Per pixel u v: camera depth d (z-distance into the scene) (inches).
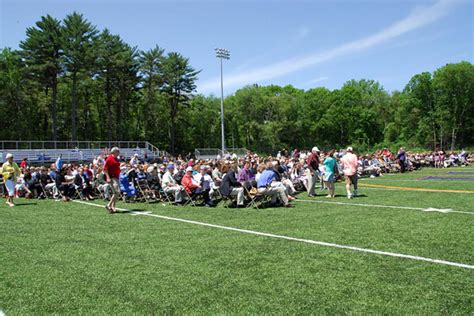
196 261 232.4
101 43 1841.8
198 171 600.7
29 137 1980.8
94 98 2357.3
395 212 388.2
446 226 314.5
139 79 2110.0
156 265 226.2
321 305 165.9
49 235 313.9
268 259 233.3
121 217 397.1
